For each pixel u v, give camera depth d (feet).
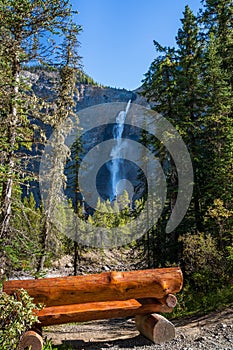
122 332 29.99
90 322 42.68
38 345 19.60
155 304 24.72
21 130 31.04
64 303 21.74
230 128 49.34
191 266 43.19
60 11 29.45
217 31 68.39
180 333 25.20
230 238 45.39
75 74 44.39
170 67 56.18
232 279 40.55
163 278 23.24
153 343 23.35
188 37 61.21
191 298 38.81
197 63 58.85
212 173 50.72
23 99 29.55
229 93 54.54
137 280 22.72
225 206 47.09
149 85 56.34
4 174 25.79
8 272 28.02
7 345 16.35
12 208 29.50
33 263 29.32
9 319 16.61
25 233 29.68
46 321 21.83
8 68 29.27
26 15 28.73
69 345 25.23
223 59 61.98
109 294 22.31
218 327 25.50
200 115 56.65
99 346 24.52
